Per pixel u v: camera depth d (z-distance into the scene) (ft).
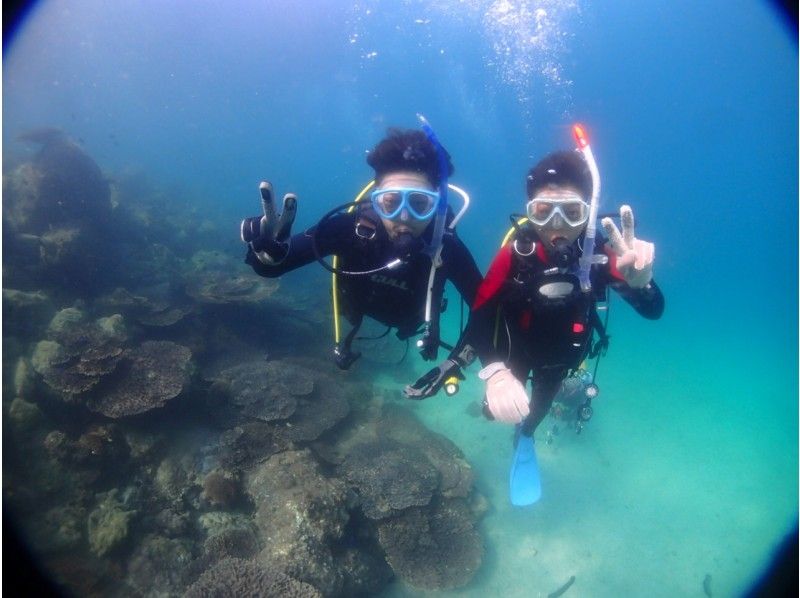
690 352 17.89
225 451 8.16
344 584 6.73
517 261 4.50
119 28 63.77
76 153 14.67
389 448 9.12
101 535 6.69
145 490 7.59
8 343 8.43
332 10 44.37
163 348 9.37
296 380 10.18
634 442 11.65
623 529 9.00
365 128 87.45
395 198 4.04
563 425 11.68
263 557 6.57
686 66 61.98
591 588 7.82
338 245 4.41
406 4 39.91
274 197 3.34
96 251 13.51
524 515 9.18
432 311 4.38
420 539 7.64
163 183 35.99
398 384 12.88
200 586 5.70
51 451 7.32
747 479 10.40
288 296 16.19
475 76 48.67
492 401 3.69
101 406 7.93
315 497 7.13
